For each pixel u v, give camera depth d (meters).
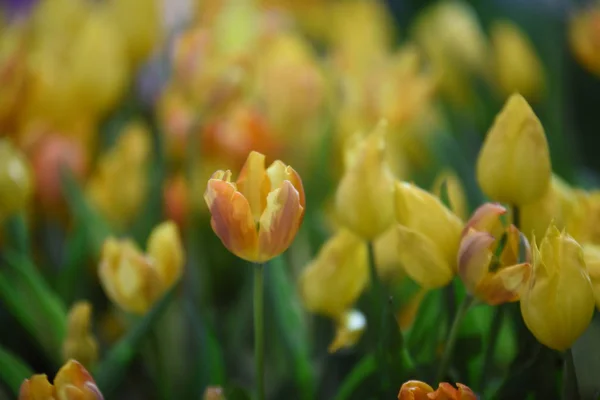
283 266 1.18
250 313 1.25
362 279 1.12
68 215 1.34
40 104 1.36
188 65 1.35
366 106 1.35
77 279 1.28
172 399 1.22
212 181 0.99
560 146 1.47
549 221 1.06
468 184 1.34
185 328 1.21
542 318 0.99
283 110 1.35
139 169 1.33
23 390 0.99
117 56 1.38
